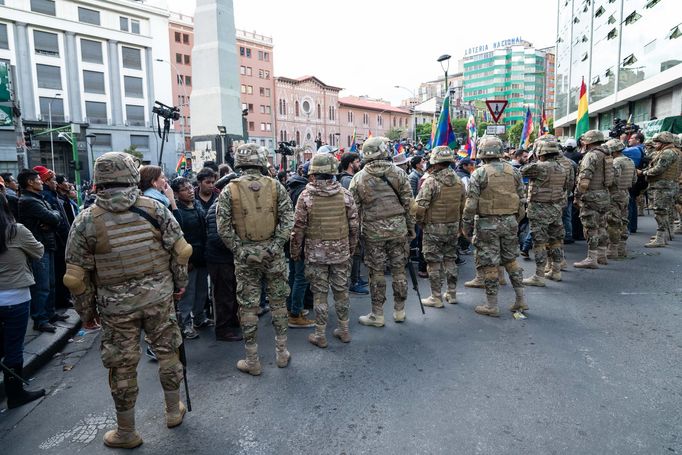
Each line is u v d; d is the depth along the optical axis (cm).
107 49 5000
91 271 286
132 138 5216
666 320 472
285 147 1224
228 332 469
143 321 295
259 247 377
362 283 634
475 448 274
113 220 278
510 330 462
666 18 2211
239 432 301
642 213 1245
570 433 286
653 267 680
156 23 5356
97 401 357
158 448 288
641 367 371
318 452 276
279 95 6912
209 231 458
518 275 503
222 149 1180
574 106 4100
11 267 338
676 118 1454
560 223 613
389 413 316
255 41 6569
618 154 723
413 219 485
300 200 427
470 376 366
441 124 887
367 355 414
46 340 458
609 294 564
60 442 301
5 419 332
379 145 468
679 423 293
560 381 353
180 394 354
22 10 4366
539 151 597
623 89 2802
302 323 503
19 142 1402
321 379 371
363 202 474
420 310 538
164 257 304
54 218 489
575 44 4081
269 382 370
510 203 492
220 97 1178
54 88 4647
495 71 12581
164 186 447
